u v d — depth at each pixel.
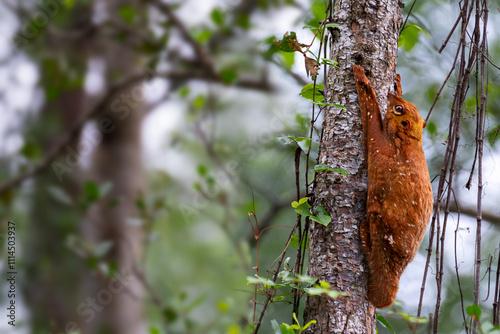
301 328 7.82
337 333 7.81
